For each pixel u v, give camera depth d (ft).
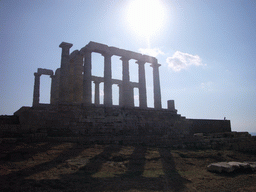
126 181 39.63
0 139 56.80
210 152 82.33
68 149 60.13
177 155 70.18
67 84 98.78
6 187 31.19
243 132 129.18
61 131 78.07
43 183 34.63
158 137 86.79
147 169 51.29
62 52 100.89
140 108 106.42
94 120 88.48
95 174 42.96
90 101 94.99
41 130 72.38
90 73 97.14
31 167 43.83
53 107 84.74
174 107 126.21
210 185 41.16
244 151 101.86
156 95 121.49
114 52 106.73
